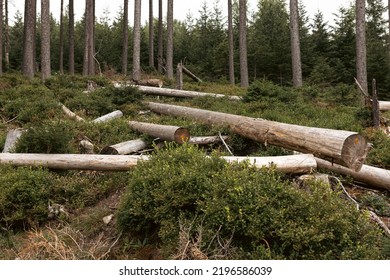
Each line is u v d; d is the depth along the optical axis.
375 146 8.02
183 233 4.38
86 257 4.79
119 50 40.41
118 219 5.27
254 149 8.11
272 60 33.88
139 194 5.06
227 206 4.34
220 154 5.57
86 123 9.25
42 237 5.17
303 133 6.36
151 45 31.42
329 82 25.02
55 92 13.28
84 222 5.80
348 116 10.23
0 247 5.47
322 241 4.15
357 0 16.20
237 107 11.46
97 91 13.09
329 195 4.50
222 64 34.66
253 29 40.75
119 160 6.87
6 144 8.18
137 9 20.81
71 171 7.19
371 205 5.79
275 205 4.45
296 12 18.98
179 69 18.12
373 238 4.24
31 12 21.11
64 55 39.69
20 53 36.09
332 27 33.94
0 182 6.24
